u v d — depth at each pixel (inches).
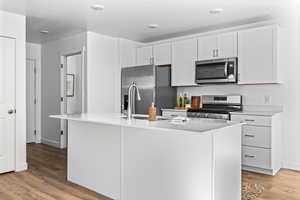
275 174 140.0
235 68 159.2
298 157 148.6
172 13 145.0
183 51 185.2
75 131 125.0
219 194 81.2
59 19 156.8
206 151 79.0
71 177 127.4
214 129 74.8
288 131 151.9
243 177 134.3
